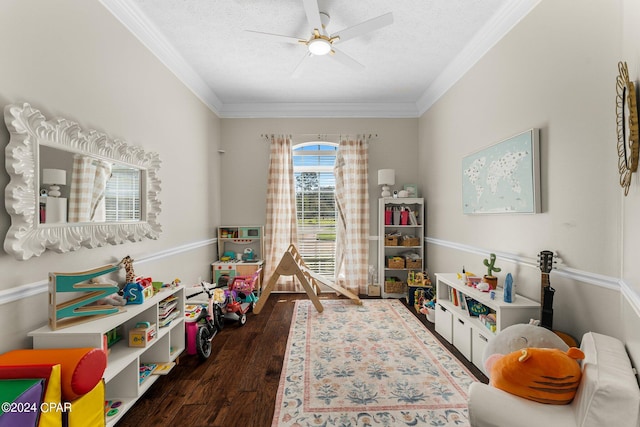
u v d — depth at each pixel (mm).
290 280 4430
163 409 1786
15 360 1237
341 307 3756
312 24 2180
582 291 1730
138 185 2354
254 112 4453
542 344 1513
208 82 3650
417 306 3582
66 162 1660
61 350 1312
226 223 4488
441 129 3691
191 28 2570
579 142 1744
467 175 2977
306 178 4648
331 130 4504
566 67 1833
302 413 1738
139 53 2439
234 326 3152
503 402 1201
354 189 4414
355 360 2375
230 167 4492
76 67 1792
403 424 1651
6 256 1387
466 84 3072
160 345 2160
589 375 1095
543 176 2031
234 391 1967
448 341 2705
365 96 4152
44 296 1575
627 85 1232
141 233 2342
